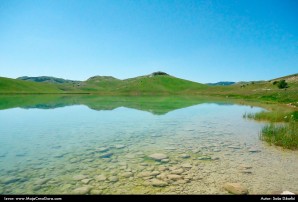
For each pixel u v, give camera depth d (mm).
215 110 32938
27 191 7320
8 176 8484
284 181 8133
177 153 11484
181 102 50125
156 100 57312
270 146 12836
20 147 12445
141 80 144125
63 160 10344
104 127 18766
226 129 18000
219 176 8539
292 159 10531
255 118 23047
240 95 71250
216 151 11820
